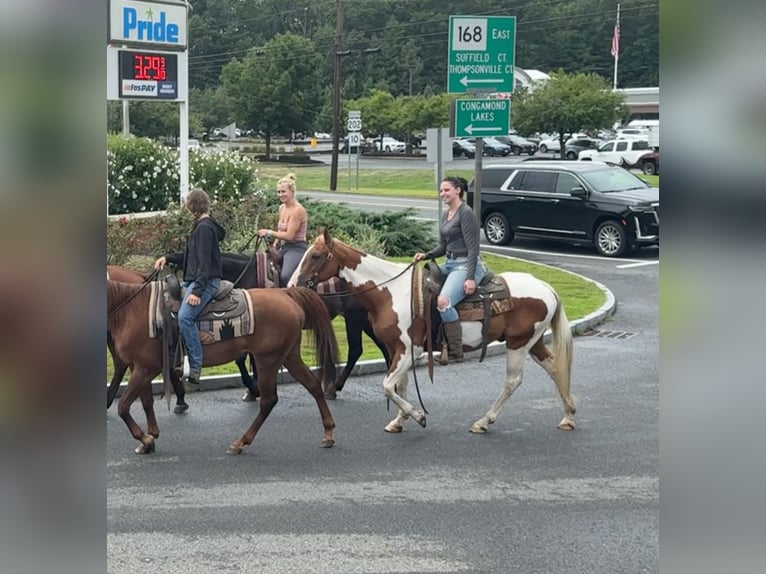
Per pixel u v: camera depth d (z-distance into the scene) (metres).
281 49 68.06
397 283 8.48
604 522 6.16
